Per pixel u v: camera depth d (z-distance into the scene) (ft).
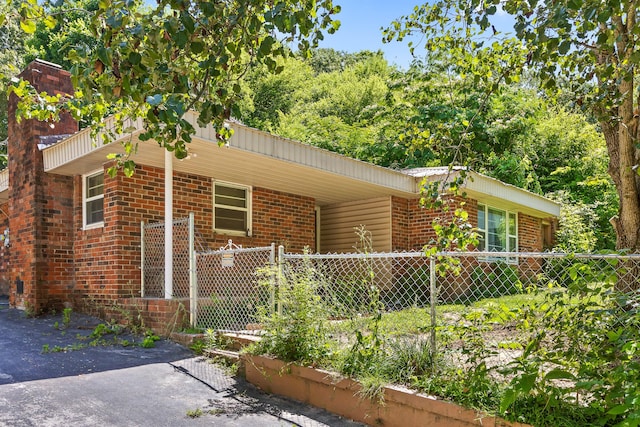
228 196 30.86
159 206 26.37
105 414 12.50
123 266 24.59
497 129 58.95
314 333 15.08
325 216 41.14
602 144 68.33
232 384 15.62
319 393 13.89
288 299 15.62
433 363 12.51
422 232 37.52
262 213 32.94
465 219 12.41
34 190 26.43
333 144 68.74
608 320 9.97
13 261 28.43
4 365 16.34
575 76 14.61
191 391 14.74
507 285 28.53
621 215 13.14
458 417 10.80
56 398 13.41
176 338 20.20
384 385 12.33
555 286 10.81
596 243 56.59
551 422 9.62
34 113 12.01
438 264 13.30
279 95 93.09
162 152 23.25
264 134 24.17
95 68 7.25
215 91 9.20
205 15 7.18
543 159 71.67
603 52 12.18
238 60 9.23
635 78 14.71
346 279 18.15
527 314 10.73
